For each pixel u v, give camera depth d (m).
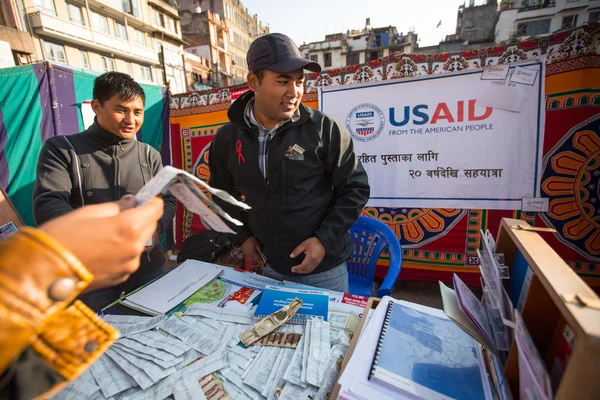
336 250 1.46
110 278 0.39
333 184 1.46
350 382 0.67
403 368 0.70
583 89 2.21
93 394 0.77
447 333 0.83
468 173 2.60
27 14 16.11
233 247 3.00
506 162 2.49
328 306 1.11
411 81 2.62
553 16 22.91
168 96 3.71
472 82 2.47
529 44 2.30
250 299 1.19
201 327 1.01
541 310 0.54
